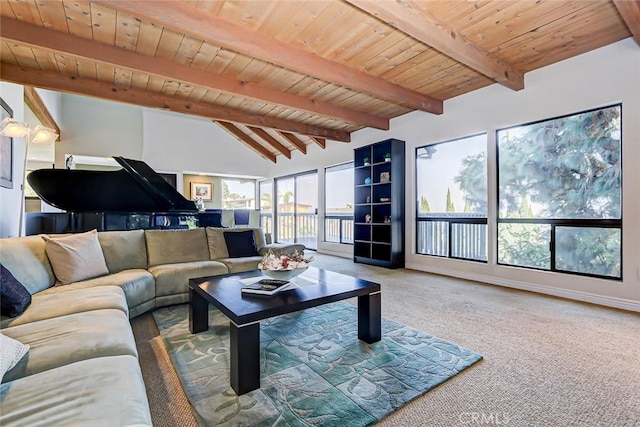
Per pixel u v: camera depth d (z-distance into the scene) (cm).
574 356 196
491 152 402
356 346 212
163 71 334
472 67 316
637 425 134
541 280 353
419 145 499
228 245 379
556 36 290
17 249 217
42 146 660
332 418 139
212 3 243
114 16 256
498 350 205
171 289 296
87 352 125
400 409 146
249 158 902
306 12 257
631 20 246
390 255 511
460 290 364
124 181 428
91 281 248
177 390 162
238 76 380
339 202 689
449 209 464
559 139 346
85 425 82
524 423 136
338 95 447
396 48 316
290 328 244
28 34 265
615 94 300
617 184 305
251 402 151
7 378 108
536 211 365
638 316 271
